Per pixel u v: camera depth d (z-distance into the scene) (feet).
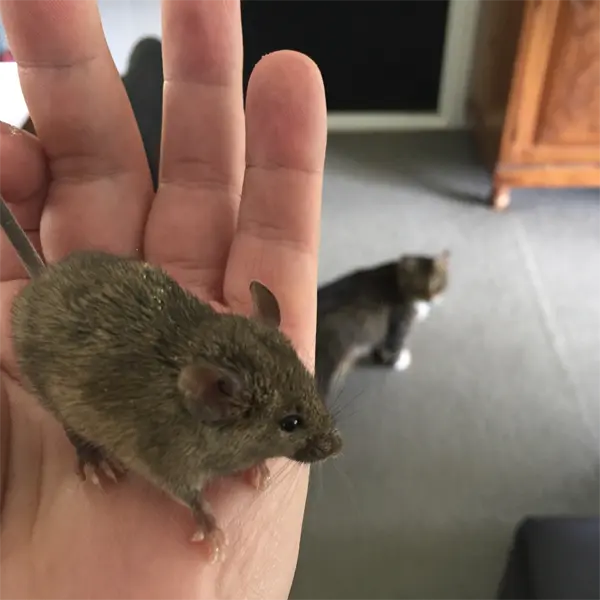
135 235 0.45
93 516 0.34
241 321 0.34
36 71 0.42
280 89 0.38
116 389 0.32
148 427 0.32
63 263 0.37
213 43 0.41
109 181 0.45
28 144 0.42
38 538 0.33
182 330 0.33
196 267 0.44
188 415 0.32
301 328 0.40
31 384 0.35
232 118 0.44
